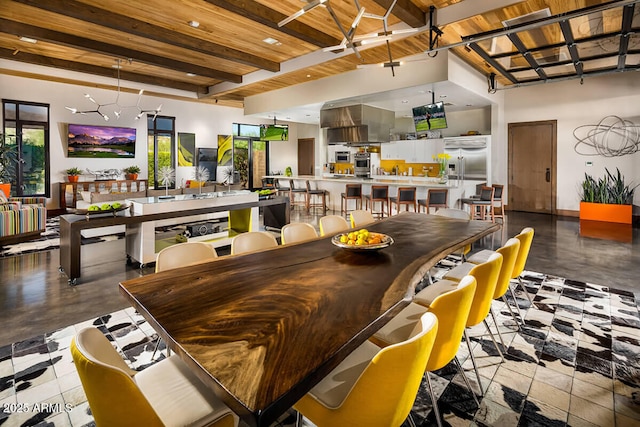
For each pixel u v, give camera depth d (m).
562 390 2.22
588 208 8.16
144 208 4.71
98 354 1.37
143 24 5.18
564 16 4.09
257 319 1.51
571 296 3.73
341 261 2.38
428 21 4.97
